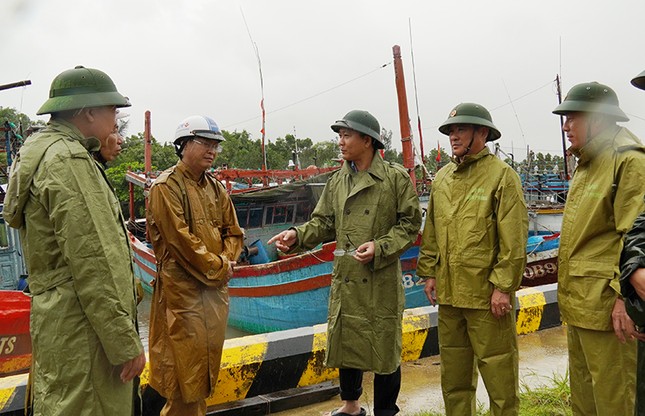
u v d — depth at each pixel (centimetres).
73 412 231
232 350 418
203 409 337
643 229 187
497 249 320
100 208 238
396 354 351
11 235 874
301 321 908
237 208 1193
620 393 287
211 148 331
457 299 326
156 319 323
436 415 379
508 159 1872
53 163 232
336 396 436
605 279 285
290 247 380
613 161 286
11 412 347
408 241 345
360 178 354
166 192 312
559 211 1527
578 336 314
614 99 296
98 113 261
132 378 246
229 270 331
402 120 1123
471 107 328
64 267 236
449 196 338
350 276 350
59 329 233
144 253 1383
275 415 404
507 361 318
